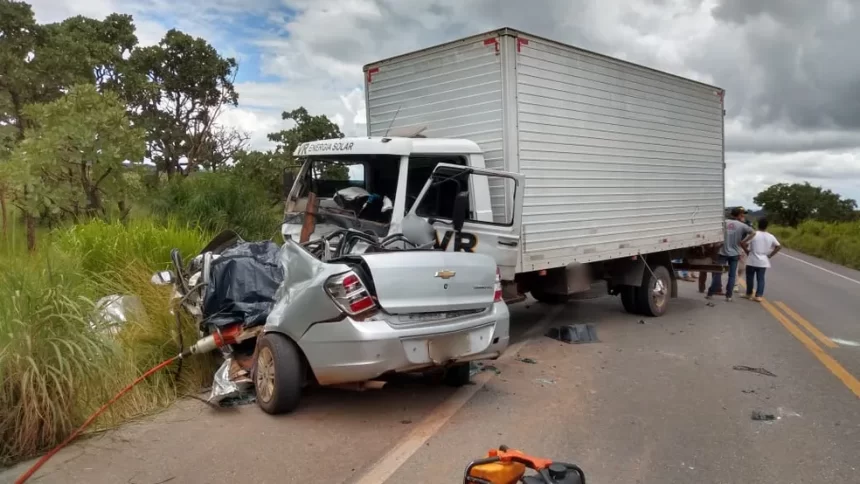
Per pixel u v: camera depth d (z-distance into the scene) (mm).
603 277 10586
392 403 5906
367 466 4449
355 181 7680
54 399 4684
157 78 17078
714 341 8938
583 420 5516
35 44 14211
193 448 4730
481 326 5594
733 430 5297
